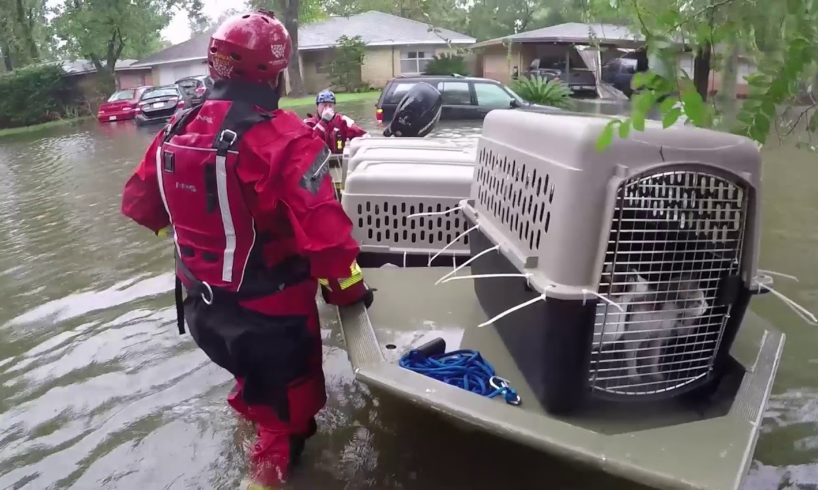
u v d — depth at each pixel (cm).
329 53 3603
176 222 248
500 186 269
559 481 268
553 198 212
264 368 246
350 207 377
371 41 3506
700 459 190
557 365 216
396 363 253
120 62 4803
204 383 365
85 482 285
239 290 240
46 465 299
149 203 271
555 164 212
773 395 337
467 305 313
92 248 666
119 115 2744
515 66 1875
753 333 265
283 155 228
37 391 367
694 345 228
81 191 1034
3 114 3444
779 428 309
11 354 418
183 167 234
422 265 376
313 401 265
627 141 198
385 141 501
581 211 201
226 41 229
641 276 216
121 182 1100
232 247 238
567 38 1662
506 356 264
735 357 244
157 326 448
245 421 324
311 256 233
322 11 3984
